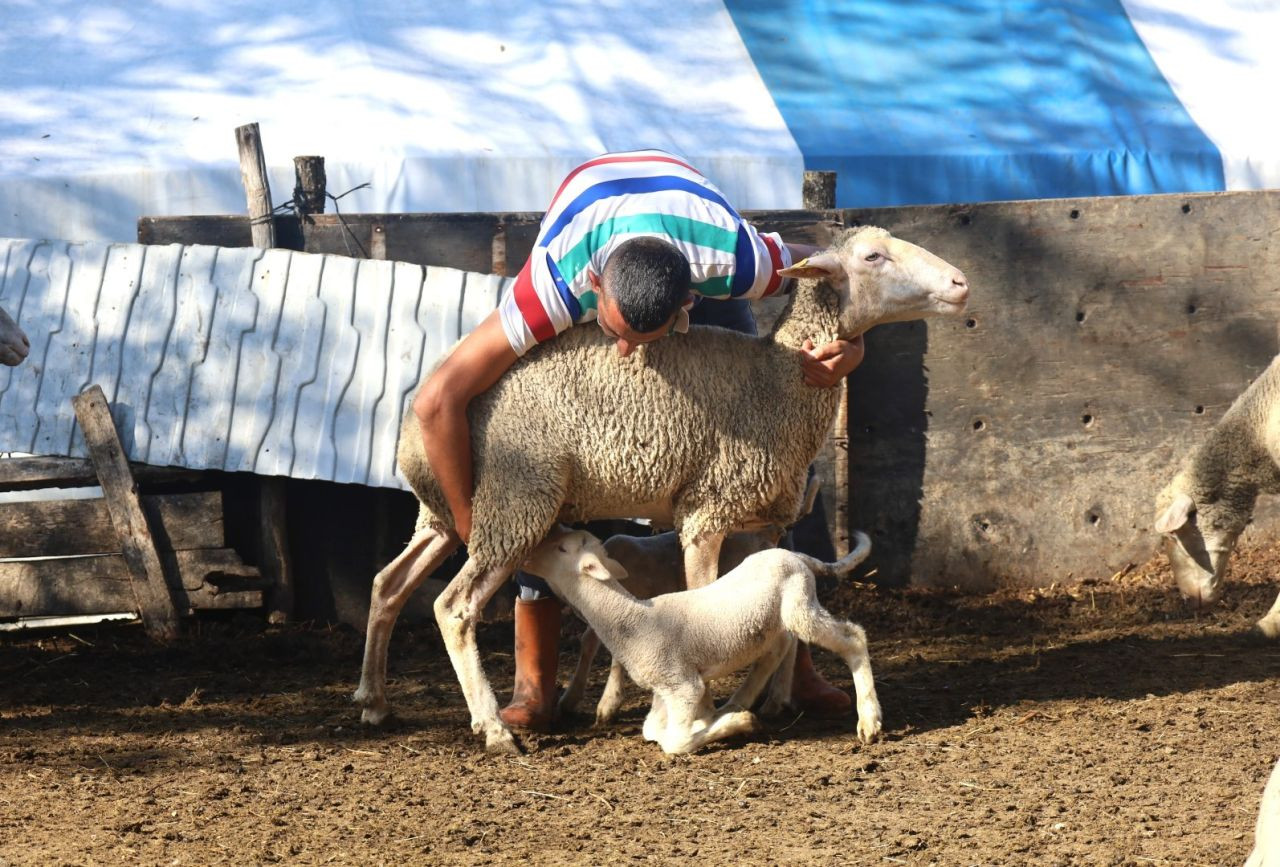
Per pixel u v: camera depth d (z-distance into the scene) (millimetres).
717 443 7148
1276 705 7629
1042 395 11234
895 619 10461
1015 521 11312
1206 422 11375
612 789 6512
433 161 12141
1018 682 8422
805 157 12758
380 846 5809
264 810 6301
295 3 13891
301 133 12375
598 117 12945
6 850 5766
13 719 8102
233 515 10711
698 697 7020
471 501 7168
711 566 7293
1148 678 8391
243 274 10492
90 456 10180
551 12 14062
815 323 7223
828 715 7785
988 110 13625
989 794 6258
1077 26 14656
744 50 14109
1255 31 15008
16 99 12695
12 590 10234
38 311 10547
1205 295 11281
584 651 7922
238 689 8852
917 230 11031
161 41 13508
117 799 6488
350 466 10266
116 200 11859
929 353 11141
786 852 5617
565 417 7031
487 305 10328
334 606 10750
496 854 5691
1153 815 5895
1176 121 13781
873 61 14109
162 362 10414
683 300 6582
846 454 10977
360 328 10383
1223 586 10586
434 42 13602
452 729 7691
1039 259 11117
